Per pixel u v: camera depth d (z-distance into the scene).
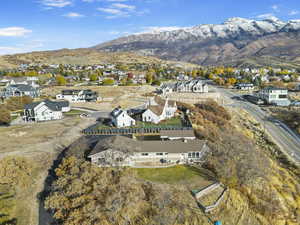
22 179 41.00
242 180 43.41
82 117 82.19
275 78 190.50
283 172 54.19
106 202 32.75
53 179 44.00
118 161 45.47
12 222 34.03
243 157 48.94
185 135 57.69
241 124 83.88
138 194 35.16
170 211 34.41
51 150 53.16
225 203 38.00
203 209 35.97
